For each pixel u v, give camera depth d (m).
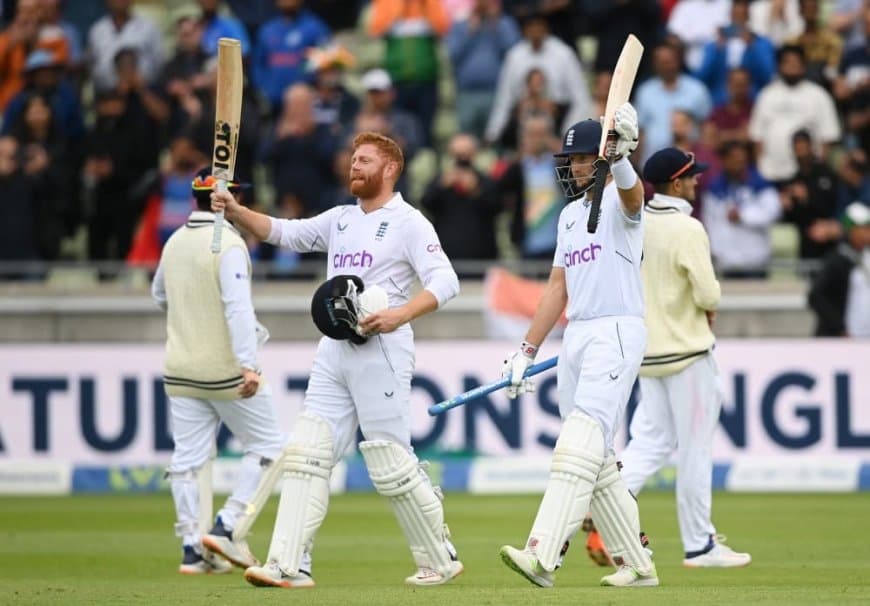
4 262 52.94
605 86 54.31
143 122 54.19
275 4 60.00
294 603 20.84
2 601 21.83
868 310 49.25
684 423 29.02
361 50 63.94
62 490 48.16
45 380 48.34
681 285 28.94
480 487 47.91
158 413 48.28
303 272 51.25
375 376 23.83
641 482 29.50
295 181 52.47
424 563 24.53
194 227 28.50
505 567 28.61
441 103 61.59
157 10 66.31
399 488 24.03
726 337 50.81
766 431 47.97
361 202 24.72
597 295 23.05
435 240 24.23
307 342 50.81
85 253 57.69
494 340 50.28
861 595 21.80
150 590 23.58
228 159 24.47
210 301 28.20
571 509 22.59
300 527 23.88
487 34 57.72
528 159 52.69
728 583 24.98
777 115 54.56
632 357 22.98
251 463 28.28
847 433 48.00
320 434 24.11
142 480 48.16
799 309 50.81
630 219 22.92
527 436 48.19
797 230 53.84
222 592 22.89
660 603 20.45
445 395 48.22
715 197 52.03
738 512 41.34
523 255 52.47
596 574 27.45
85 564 30.22
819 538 34.69
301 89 52.97
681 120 51.91
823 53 57.00
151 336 51.38
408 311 23.56
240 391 27.88
